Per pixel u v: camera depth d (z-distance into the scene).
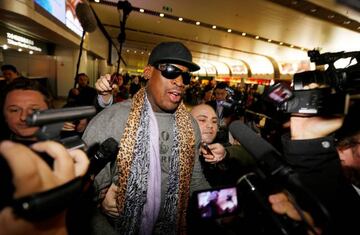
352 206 0.63
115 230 1.20
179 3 8.89
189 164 1.38
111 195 1.26
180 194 1.32
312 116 0.67
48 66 11.11
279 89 0.69
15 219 0.42
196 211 1.03
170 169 1.31
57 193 0.44
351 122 0.85
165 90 1.25
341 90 0.66
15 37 7.02
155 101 1.30
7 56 9.11
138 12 10.70
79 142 0.68
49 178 0.47
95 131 1.25
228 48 18.84
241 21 10.32
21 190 0.42
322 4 7.39
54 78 11.36
